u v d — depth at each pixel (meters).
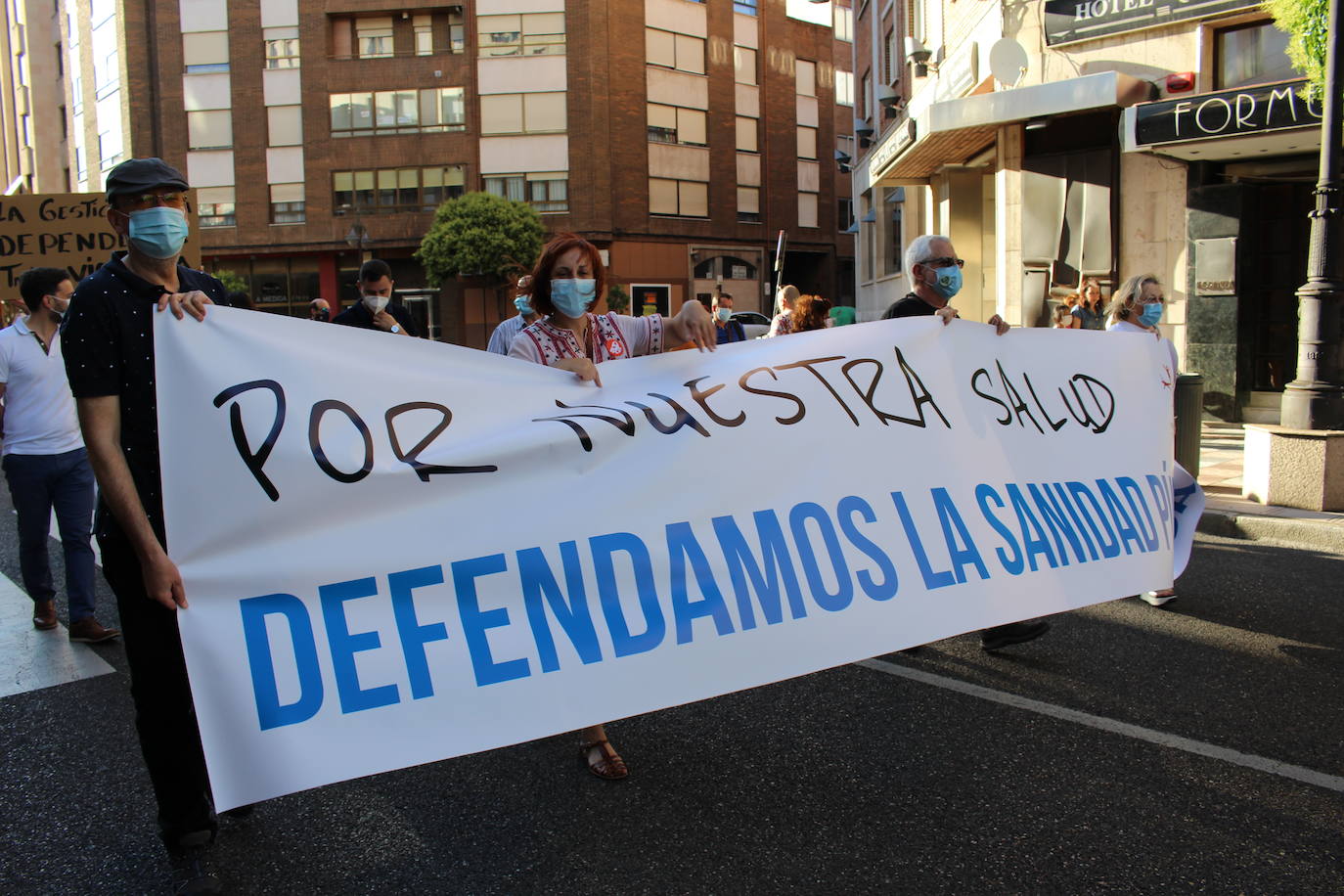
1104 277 13.01
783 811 3.04
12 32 48.97
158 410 2.46
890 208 24.66
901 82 21.77
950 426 3.66
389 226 34.53
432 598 2.64
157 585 2.35
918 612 3.30
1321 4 7.42
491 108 34.09
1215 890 2.56
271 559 2.51
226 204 35.06
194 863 2.59
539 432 2.90
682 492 3.05
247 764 2.37
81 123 41.31
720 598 2.98
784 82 38.16
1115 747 3.44
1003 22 13.89
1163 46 12.34
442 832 2.96
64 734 3.79
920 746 3.49
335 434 2.64
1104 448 4.09
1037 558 3.67
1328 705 3.77
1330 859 2.70
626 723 3.78
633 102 34.53
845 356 3.54
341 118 34.50
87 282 2.53
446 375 2.85
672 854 2.80
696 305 3.36
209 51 34.69
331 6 33.97
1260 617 4.90
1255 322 12.07
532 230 31.53
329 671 2.48
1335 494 6.94
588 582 2.83
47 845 2.94
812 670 3.05
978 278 17.77
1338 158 7.01
